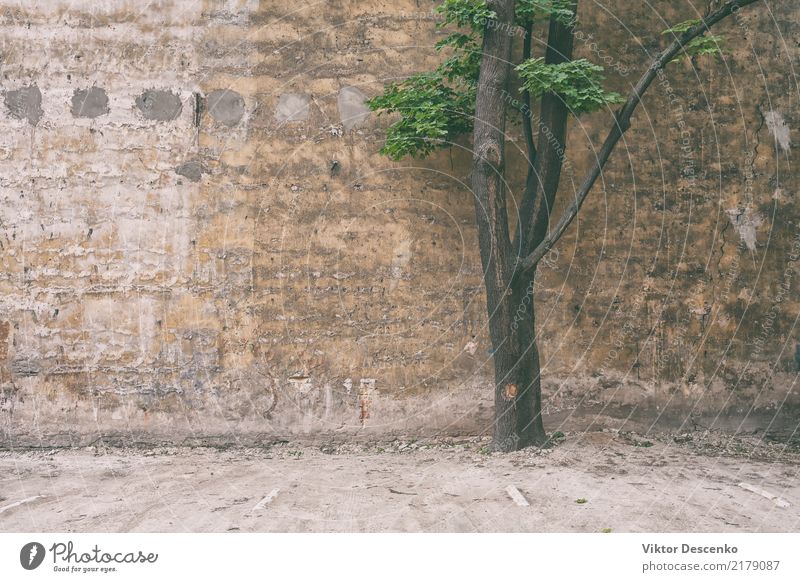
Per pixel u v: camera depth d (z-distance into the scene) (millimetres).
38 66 7375
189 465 6613
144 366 7289
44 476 6254
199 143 7344
